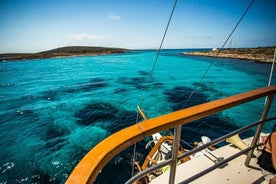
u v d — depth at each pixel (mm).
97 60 86375
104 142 944
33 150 9758
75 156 9109
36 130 12445
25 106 18578
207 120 12867
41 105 18750
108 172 7645
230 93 21359
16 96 23156
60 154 9289
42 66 65875
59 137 11242
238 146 3016
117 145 916
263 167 2318
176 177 2348
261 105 15922
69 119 14273
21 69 56812
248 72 38000
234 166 2541
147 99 18906
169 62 65062
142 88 24734
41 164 8484
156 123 1056
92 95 22016
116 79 33344
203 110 1239
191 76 34719
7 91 26438
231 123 12539
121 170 7777
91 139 10914
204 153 2855
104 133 11656
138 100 18625
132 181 1151
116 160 8336
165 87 24938
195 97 19344
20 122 14125
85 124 13195
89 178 794
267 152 2252
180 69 46031
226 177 2348
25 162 8664
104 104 17859
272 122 12375
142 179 3201
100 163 850
